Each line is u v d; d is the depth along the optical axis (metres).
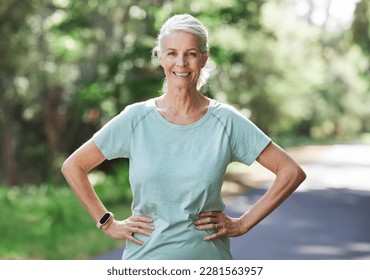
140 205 4.66
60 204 17.05
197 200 4.58
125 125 4.70
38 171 34.75
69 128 32.94
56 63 30.09
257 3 27.70
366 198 25.12
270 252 13.14
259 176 34.00
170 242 4.59
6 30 24.75
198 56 4.63
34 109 32.72
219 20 23.47
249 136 4.71
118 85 22.83
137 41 23.64
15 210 18.72
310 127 85.25
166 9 23.50
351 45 26.39
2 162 34.81
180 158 4.57
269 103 43.56
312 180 33.28
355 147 70.75
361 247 14.07
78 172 4.80
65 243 13.67
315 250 13.52
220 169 4.61
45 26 26.92
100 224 4.79
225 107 4.70
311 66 50.16
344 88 81.69
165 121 4.63
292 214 19.80
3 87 30.00
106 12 27.03
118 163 26.55
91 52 30.25
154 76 22.80
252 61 41.59
